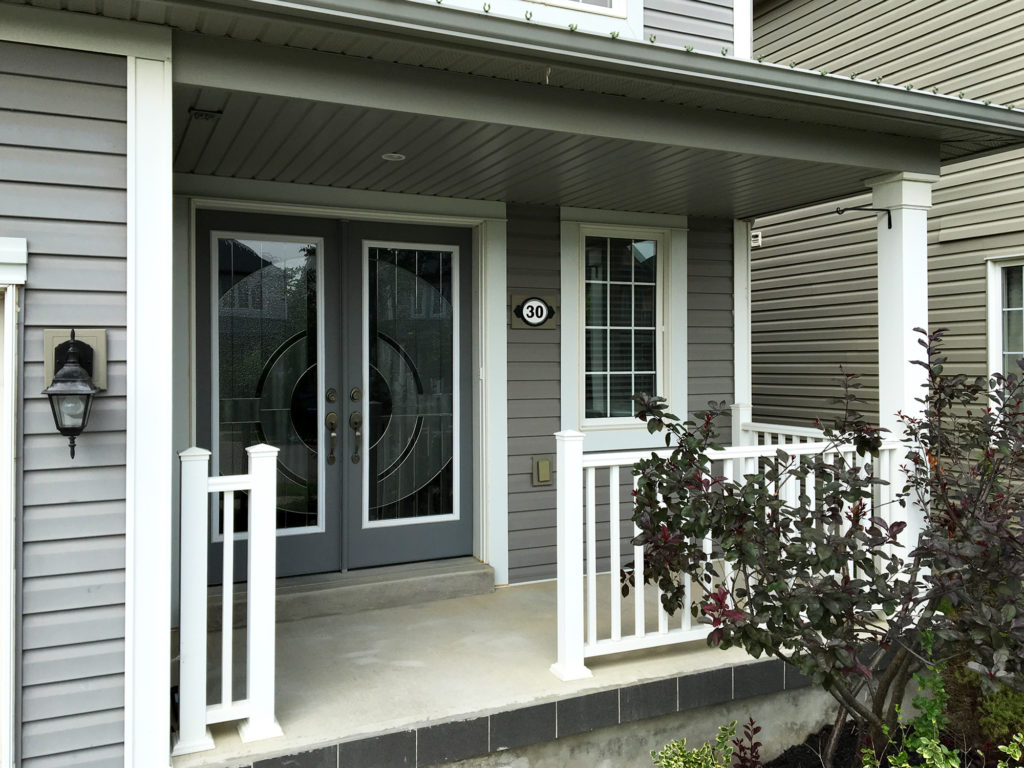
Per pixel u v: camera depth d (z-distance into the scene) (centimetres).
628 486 535
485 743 309
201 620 282
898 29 654
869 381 685
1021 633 259
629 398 538
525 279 495
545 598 464
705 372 559
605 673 345
